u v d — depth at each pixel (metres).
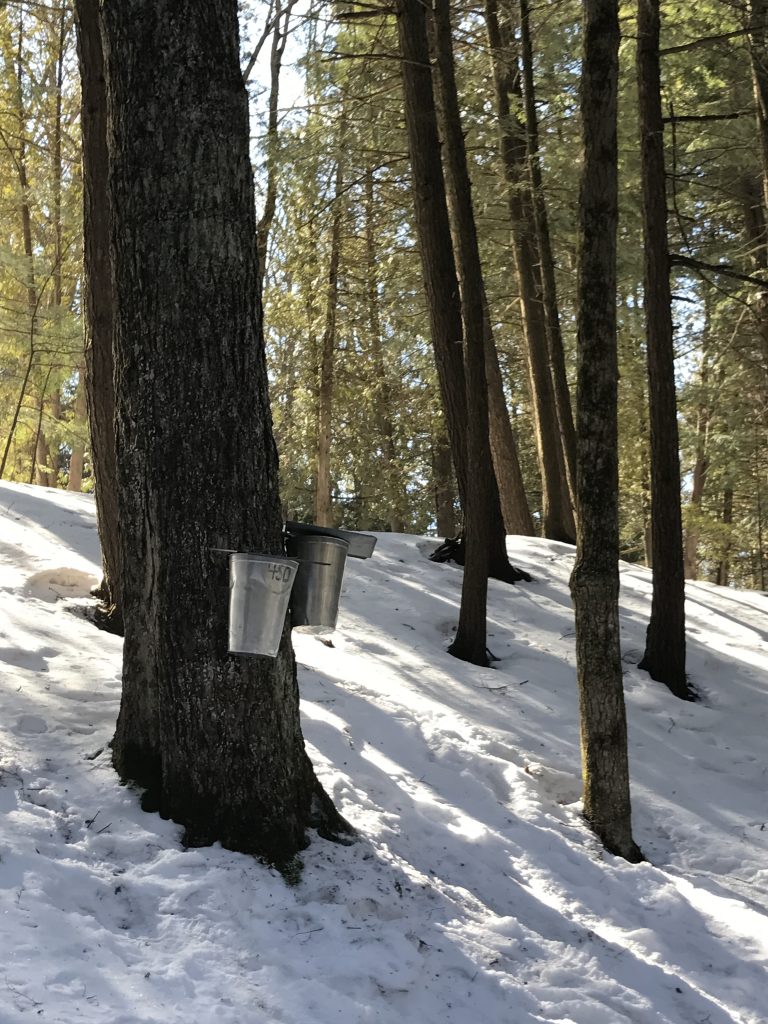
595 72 5.31
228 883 3.38
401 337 14.83
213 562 3.69
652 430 8.16
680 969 4.09
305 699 5.96
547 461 12.86
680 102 11.94
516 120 11.88
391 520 22.30
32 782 3.78
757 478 18.28
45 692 4.83
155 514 3.74
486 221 13.16
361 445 20.97
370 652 7.70
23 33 16.28
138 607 3.94
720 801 6.25
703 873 5.34
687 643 8.98
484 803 5.26
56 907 3.01
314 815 3.98
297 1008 2.84
